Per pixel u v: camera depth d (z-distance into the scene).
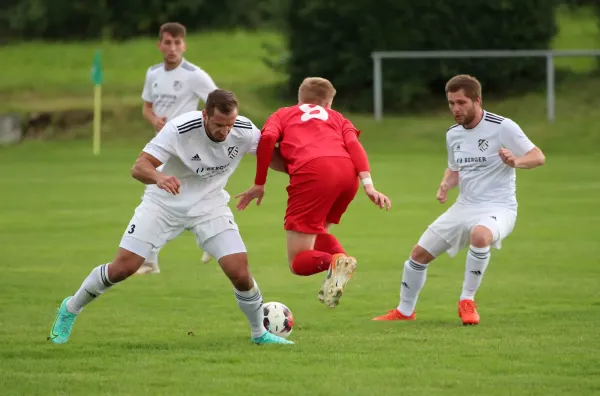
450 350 18.23
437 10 73.00
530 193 46.72
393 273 28.31
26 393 15.23
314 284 26.88
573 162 58.78
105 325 21.25
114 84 80.81
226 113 17.39
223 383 15.77
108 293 25.36
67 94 77.88
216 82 79.88
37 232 36.53
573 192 46.88
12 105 74.50
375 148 65.75
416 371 16.52
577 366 16.86
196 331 20.59
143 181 17.66
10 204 44.22
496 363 17.08
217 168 18.45
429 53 70.12
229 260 18.30
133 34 102.62
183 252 32.72
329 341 19.28
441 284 26.66
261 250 32.62
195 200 18.41
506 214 21.48
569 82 75.25
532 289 25.44
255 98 75.44
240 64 86.81
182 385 15.68
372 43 73.31
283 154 20.58
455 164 22.20
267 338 19.09
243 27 105.19
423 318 22.22
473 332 20.14
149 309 23.25
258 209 43.16
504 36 73.62
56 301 24.16
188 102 28.77
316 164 20.09
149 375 16.34
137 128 71.00
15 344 19.02
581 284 26.05
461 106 21.39
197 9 102.62
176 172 18.41
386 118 72.12
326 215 20.72
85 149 67.44
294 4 73.94
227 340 19.47
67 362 17.34
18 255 31.47
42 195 47.19
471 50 73.56
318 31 73.94
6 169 58.38
